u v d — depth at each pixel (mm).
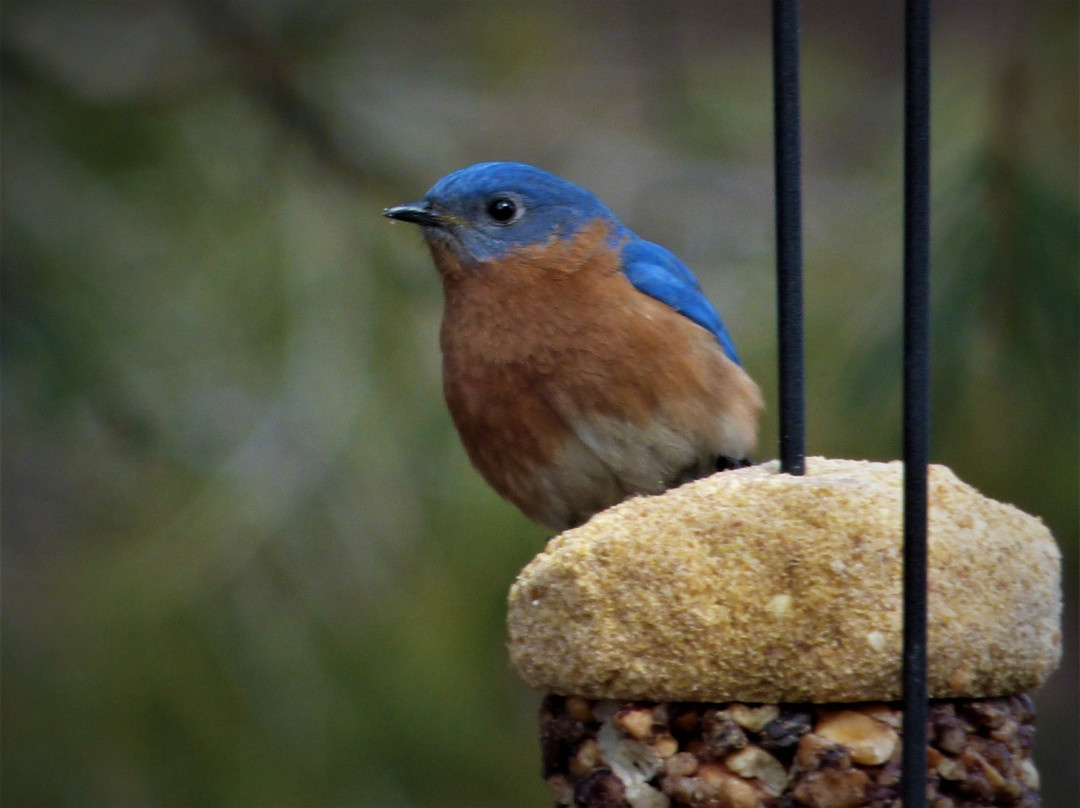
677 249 10969
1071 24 10125
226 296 10508
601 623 5387
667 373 8453
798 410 6016
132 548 10453
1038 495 9633
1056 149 9984
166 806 10039
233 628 10102
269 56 11375
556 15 12508
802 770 5266
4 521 11242
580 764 5602
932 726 5383
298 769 10094
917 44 5734
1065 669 16047
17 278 10625
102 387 10430
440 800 10289
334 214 10766
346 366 10297
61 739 10195
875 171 11180
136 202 10906
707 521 5434
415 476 10219
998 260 9727
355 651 10164
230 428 10352
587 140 11672
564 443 8594
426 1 11961
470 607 10219
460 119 11609
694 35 14648
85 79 11219
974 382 9617
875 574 5301
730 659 5301
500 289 8711
